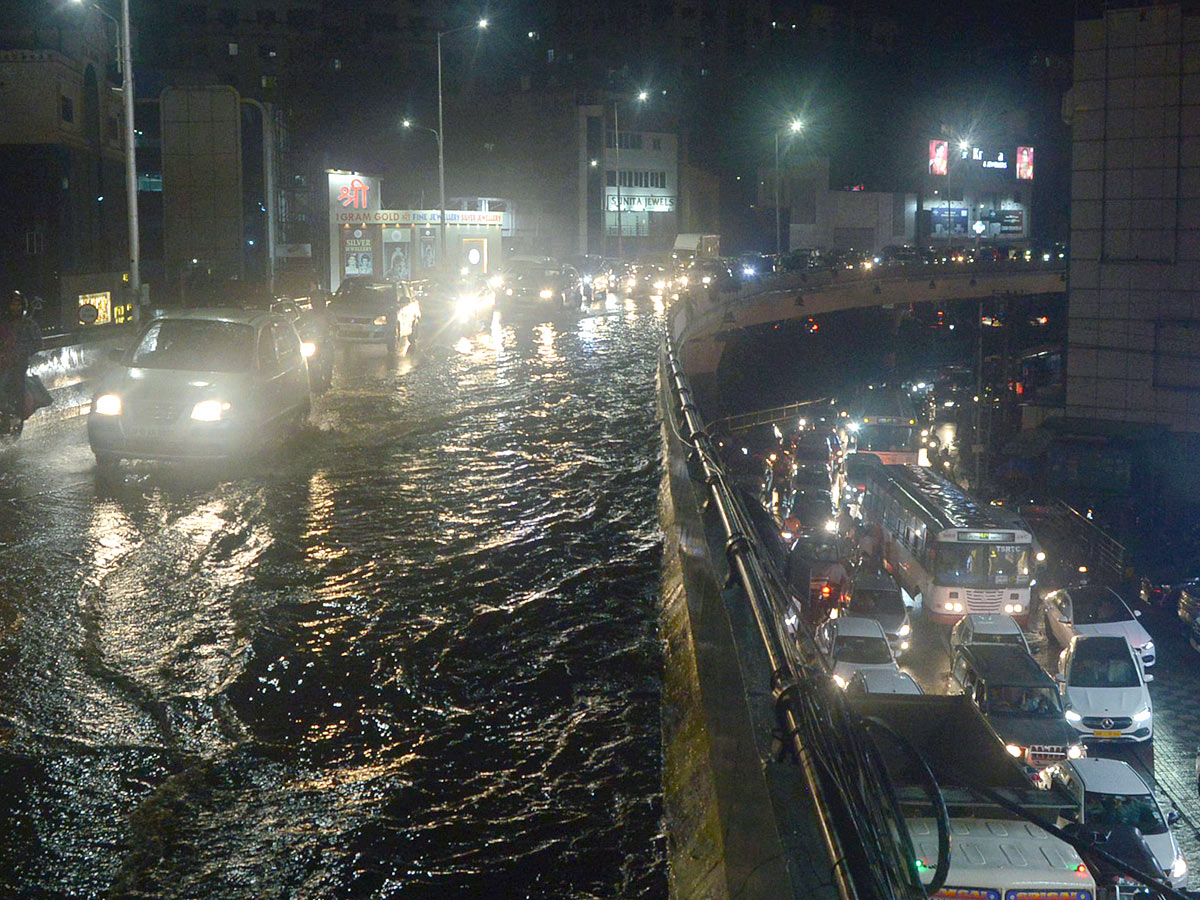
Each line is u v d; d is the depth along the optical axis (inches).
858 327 3484.3
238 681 204.8
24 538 331.0
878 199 4466.0
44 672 209.6
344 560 301.6
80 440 550.0
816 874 95.8
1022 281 2886.3
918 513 1259.2
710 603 190.2
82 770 163.5
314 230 2743.6
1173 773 917.2
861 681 850.8
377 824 146.3
